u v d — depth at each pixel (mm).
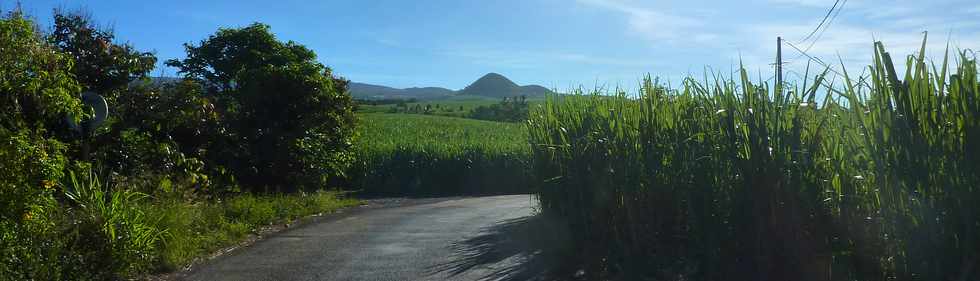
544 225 10922
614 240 8461
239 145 17609
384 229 13008
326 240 11430
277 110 19328
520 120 13328
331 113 20719
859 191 5535
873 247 5523
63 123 10672
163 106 14203
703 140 6840
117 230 7949
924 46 4801
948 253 4805
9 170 6512
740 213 6316
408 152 32812
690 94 7379
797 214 5914
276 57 28688
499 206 19750
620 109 8422
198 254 9742
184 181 13016
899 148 4867
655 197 7555
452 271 8602
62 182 9328
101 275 7613
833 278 5859
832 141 5742
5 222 6586
